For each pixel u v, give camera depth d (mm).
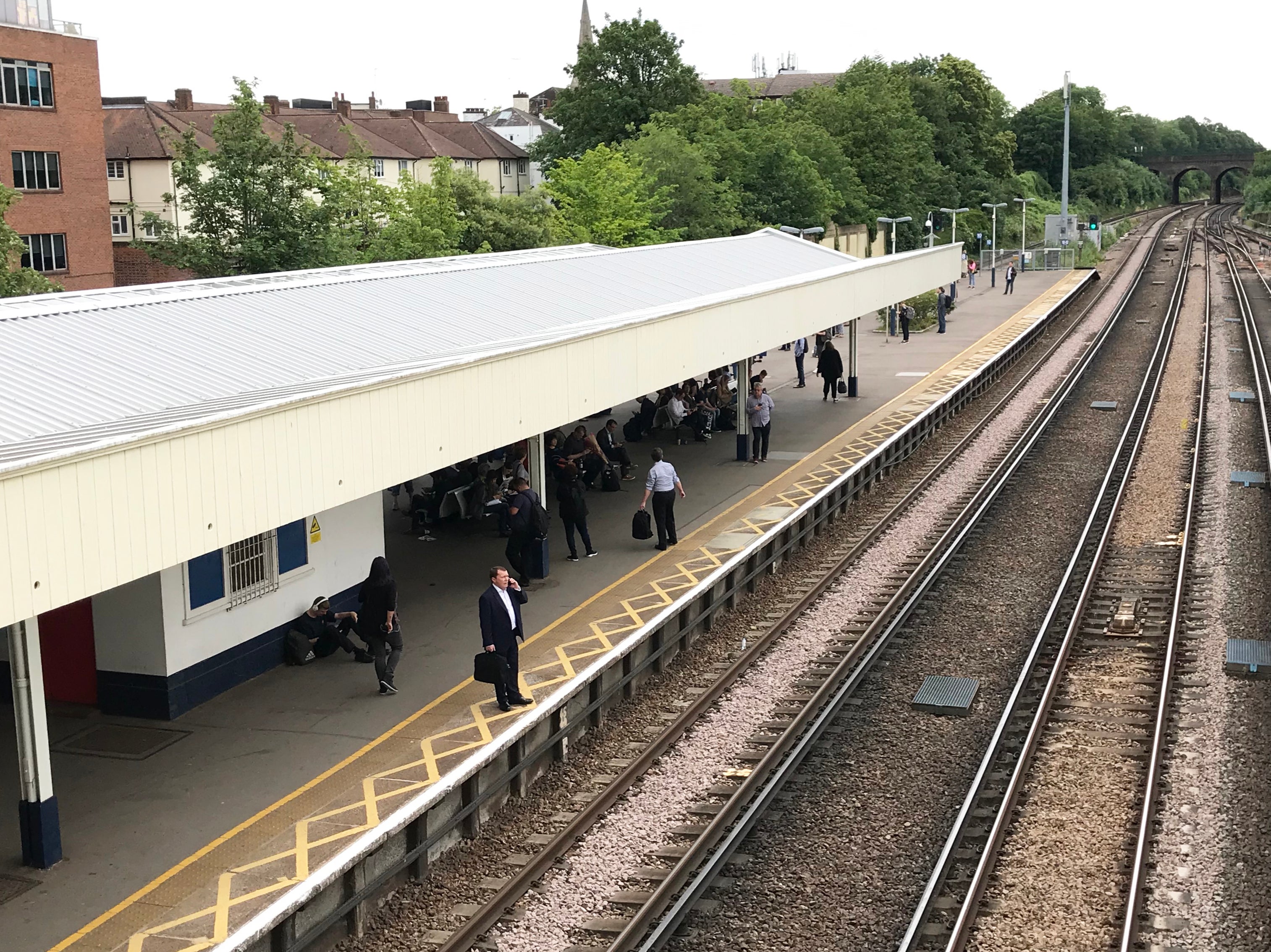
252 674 16484
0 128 42312
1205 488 27250
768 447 30094
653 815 13328
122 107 62844
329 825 12289
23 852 11789
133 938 10469
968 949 10641
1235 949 10617
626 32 79188
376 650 15734
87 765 13883
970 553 22922
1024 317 58781
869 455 29000
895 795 13656
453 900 11812
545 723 14734
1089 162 150000
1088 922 11016
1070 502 26656
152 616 14914
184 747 14336
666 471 21859
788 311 29188
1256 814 12906
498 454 26266
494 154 86750
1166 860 12047
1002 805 12891
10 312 16625
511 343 19016
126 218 60625
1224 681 16484
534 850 12664
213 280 21594
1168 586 20625
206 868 11586
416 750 13969
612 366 20812
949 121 109500
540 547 20422
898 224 87000
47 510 10477
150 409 13531
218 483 12461
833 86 105875
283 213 37594
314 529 17469
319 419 13953
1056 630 18719
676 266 30391
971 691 16297
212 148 60156
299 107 93938
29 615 10336
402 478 15508
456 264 26188
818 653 18031
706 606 19406
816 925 11195
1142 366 45719
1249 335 50531
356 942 11227
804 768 14398
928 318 57469
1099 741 14789
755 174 70312
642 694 16844
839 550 23438
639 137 67375
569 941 11000
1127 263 89625
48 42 43656
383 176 74750
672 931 11070
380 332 19031
